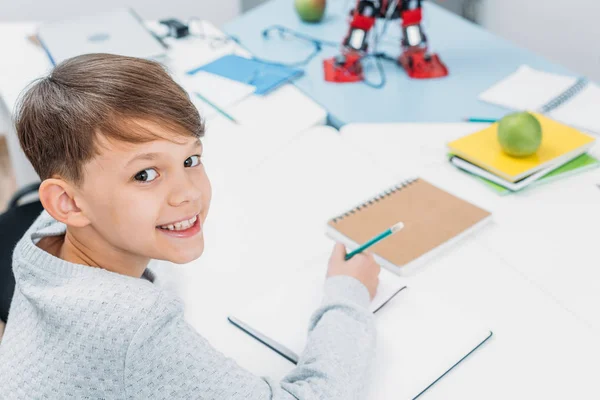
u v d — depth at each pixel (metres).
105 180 0.65
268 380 0.76
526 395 0.81
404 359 0.85
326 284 0.92
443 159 1.32
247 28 2.02
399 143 1.38
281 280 1.00
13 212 1.47
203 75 1.68
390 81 1.67
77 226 0.69
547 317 0.92
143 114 0.64
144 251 0.71
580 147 1.28
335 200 1.19
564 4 2.56
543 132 1.32
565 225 1.12
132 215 0.67
